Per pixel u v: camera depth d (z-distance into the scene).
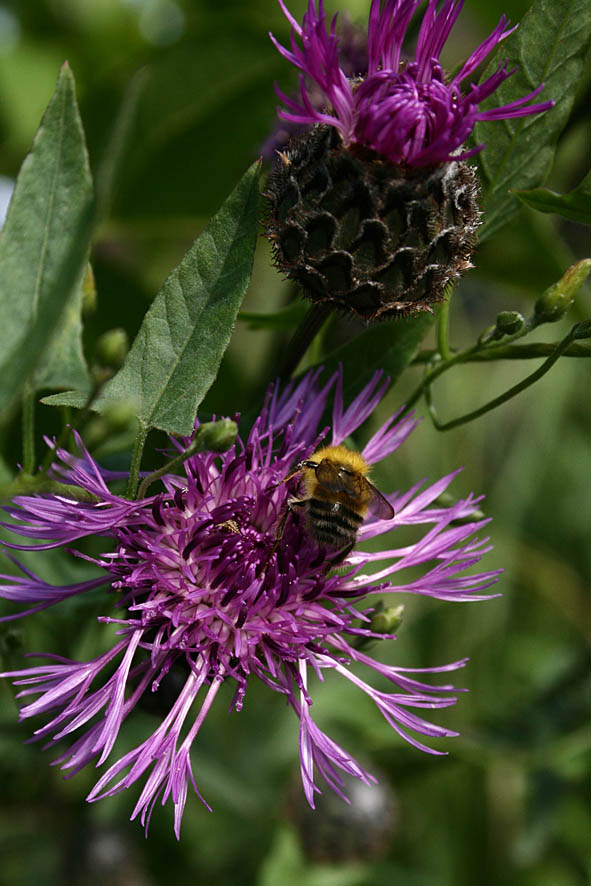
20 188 0.24
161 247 0.35
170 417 0.26
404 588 0.28
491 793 0.36
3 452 0.29
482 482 0.40
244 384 0.31
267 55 0.31
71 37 0.38
